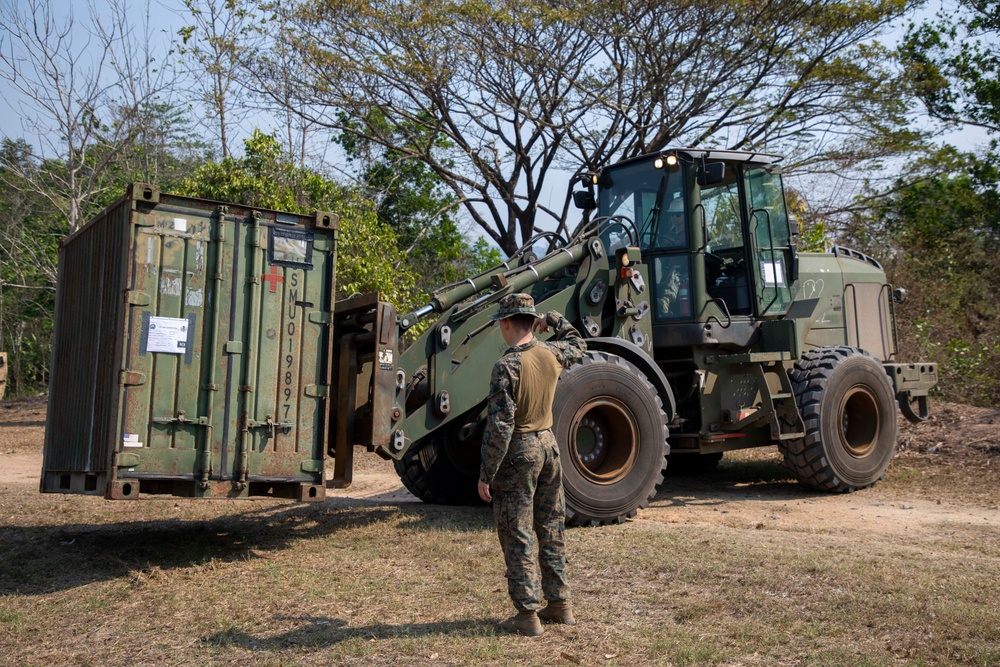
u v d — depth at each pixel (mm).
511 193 21453
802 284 8891
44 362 31516
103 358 5320
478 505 7625
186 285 5188
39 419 18438
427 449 7566
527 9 17734
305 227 5594
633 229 7832
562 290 6973
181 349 5141
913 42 22594
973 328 18031
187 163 22906
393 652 3713
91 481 5402
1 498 7801
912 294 16812
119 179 21406
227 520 6734
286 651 3764
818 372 8008
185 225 5211
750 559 5109
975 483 8398
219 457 5211
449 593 4586
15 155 19844
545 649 3713
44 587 4859
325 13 17891
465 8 17531
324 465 5555
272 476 5371
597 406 6520
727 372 7695
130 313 5016
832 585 4574
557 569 4004
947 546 5719
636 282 7332
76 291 6004
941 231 21406
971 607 4156
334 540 5918
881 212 21828
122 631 4098
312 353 5574
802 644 3744
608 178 8133
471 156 20688
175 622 4207
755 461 10555
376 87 18844
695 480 9242
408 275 16078
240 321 5336
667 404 7168
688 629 3959
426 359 6309
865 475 8156
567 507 6266
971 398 13992
